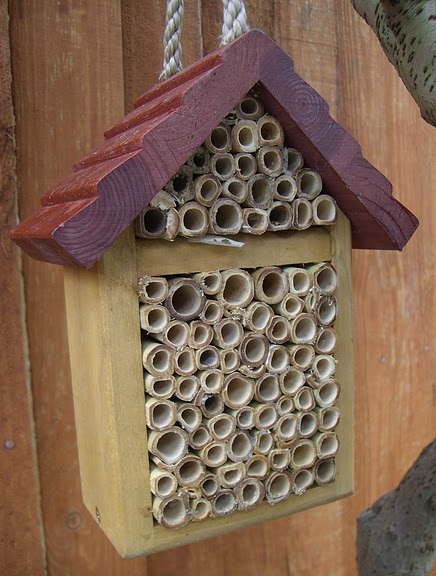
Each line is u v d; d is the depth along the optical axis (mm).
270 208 362
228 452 369
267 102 351
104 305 341
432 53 335
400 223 379
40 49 457
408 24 345
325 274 389
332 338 390
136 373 349
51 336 477
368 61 551
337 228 388
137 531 356
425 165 588
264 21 514
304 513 572
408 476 439
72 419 487
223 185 350
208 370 361
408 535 425
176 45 404
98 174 323
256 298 372
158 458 354
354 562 592
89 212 311
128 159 316
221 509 371
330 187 375
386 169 568
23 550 481
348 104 545
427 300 604
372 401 585
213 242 355
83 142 470
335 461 402
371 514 467
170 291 350
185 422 358
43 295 473
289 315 377
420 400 609
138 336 348
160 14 489
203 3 498
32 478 480
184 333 355
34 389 475
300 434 385
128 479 352
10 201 457
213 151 345
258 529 556
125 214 317
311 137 351
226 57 330
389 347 588
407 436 604
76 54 465
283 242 376
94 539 500
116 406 347
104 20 470
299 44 524
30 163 459
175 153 323
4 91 449
